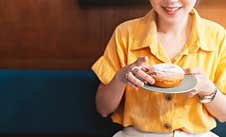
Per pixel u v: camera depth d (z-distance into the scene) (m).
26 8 1.88
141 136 1.28
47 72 1.60
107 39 1.90
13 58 1.95
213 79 1.27
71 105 1.59
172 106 1.24
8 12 1.89
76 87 1.57
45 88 1.58
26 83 1.58
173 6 1.17
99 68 1.32
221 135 1.47
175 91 1.07
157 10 1.21
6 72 1.60
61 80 1.57
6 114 1.61
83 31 1.90
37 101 1.59
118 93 1.26
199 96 1.22
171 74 1.09
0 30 1.92
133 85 1.12
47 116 1.60
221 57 1.28
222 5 1.78
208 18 1.80
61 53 1.93
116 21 1.87
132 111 1.28
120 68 1.28
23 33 1.92
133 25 1.33
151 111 1.25
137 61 1.14
